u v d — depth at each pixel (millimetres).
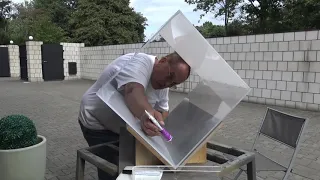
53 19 35344
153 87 1774
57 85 13547
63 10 36000
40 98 9664
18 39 23422
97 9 28484
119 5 28797
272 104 7902
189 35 1475
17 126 2572
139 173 1380
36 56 15297
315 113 6809
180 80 1623
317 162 3844
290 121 2703
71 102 8883
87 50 15828
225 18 22141
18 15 37719
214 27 24609
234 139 4914
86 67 16125
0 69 18062
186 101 1912
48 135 5367
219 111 1671
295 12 17062
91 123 2211
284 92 7617
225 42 8859
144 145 1482
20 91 11461
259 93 8172
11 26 28766
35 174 2646
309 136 4969
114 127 2166
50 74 15594
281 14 19750
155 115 1504
